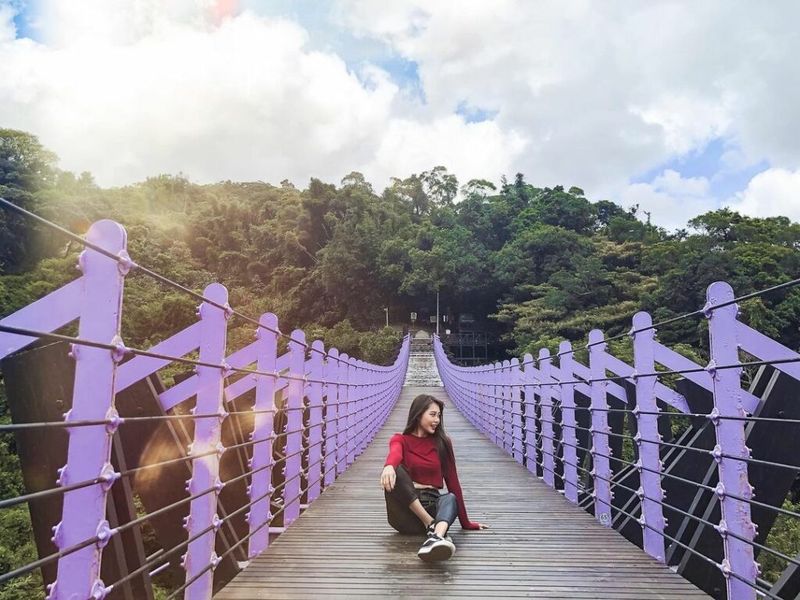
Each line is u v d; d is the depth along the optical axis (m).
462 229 50.38
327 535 3.68
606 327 30.67
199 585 2.44
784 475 3.19
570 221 52.00
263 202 70.00
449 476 3.82
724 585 3.32
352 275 47.72
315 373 5.18
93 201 42.28
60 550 1.44
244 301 48.53
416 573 2.90
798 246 32.91
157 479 3.23
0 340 2.04
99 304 1.67
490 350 44.75
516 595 2.59
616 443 5.92
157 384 3.23
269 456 3.48
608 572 2.94
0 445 8.67
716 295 2.48
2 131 38.19
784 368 3.00
